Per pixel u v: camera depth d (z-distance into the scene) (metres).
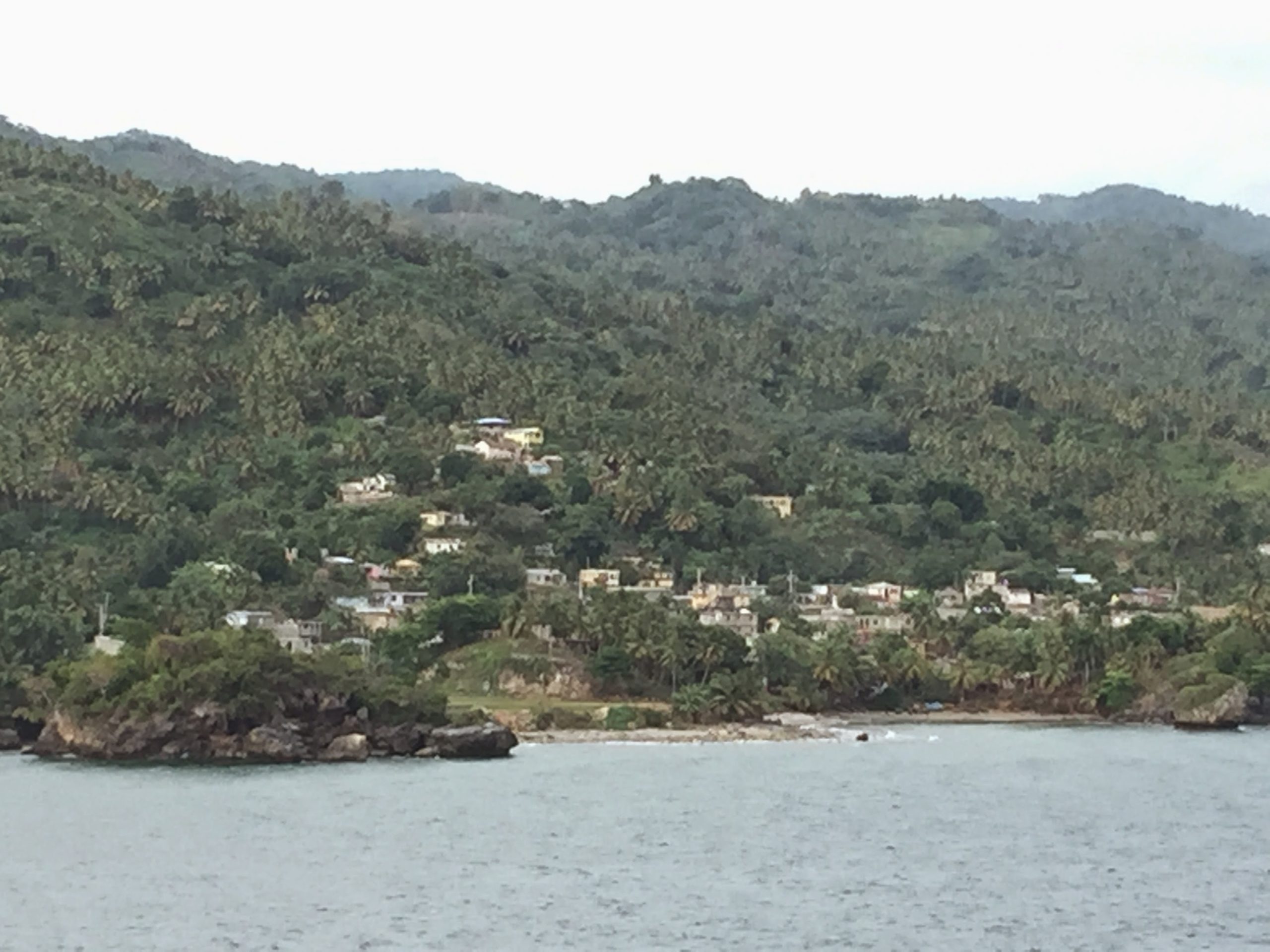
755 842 199.00
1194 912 165.88
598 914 161.50
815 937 154.50
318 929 154.75
